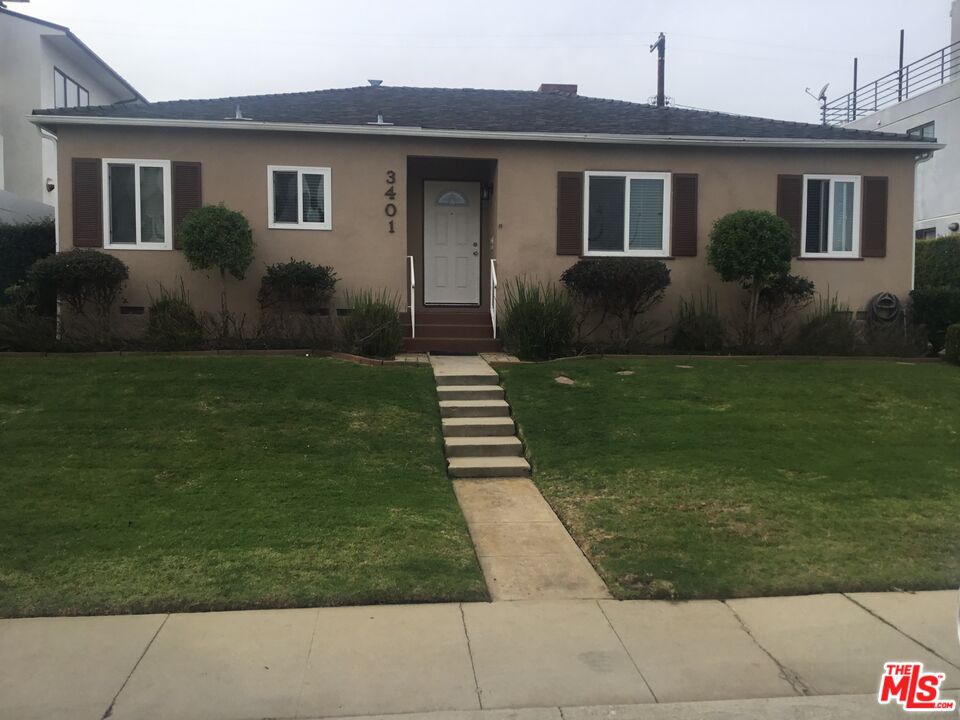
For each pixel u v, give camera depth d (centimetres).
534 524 636
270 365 1025
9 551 523
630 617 464
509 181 1295
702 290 1325
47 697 366
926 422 899
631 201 1316
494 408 920
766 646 429
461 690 380
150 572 496
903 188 1358
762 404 947
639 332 1285
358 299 1195
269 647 417
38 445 744
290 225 1247
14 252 1456
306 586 483
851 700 376
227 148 1227
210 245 1117
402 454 778
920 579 511
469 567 525
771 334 1321
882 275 1357
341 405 892
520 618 461
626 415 897
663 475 718
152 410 848
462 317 1329
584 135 1274
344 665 401
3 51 1783
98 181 1201
